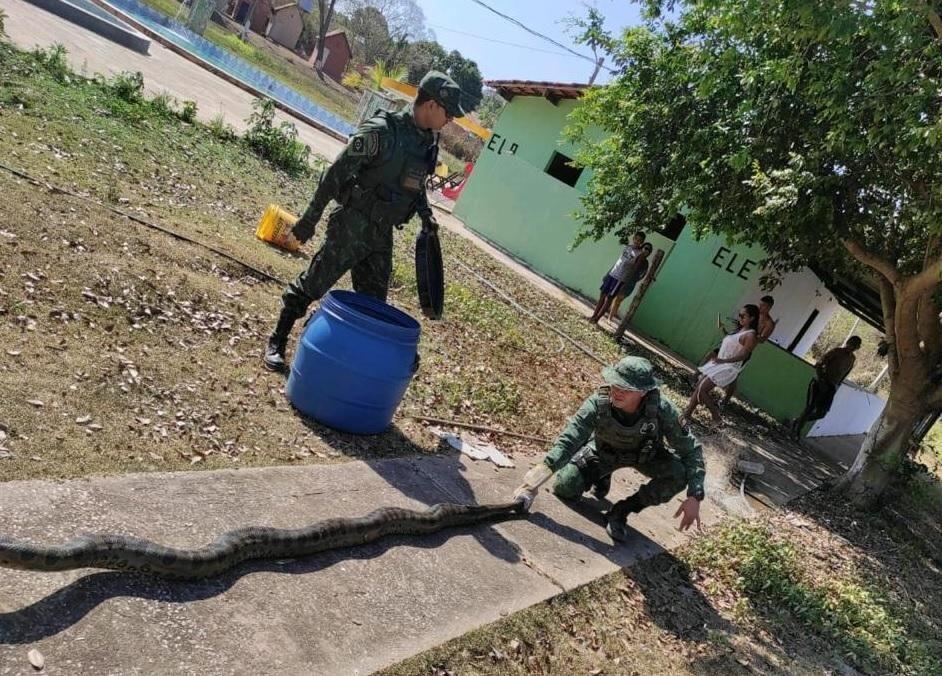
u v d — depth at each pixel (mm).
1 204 6219
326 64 78500
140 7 37344
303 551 3678
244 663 2881
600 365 12227
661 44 13102
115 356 4902
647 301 18547
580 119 15727
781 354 16062
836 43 8266
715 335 17656
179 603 3021
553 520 5582
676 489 5652
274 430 4906
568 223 20203
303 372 5195
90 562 2816
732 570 6164
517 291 15555
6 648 2471
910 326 9961
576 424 5387
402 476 5047
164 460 4047
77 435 3922
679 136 12586
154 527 3389
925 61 7672
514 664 3736
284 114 29984
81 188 7645
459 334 9812
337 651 3189
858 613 6375
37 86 10609
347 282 9383
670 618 5031
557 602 4469
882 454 10523
